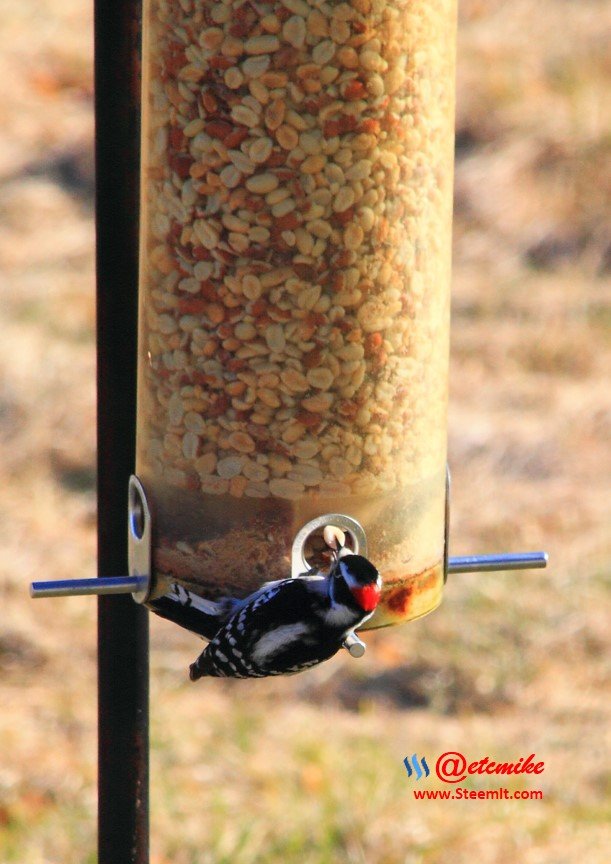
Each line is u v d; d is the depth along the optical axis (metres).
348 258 7.10
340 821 12.01
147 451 7.54
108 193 7.16
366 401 7.25
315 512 7.26
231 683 14.72
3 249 23.48
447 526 7.86
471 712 14.27
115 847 7.34
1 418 19.33
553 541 17.06
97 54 7.06
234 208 7.06
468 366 20.62
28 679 14.62
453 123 7.64
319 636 6.85
